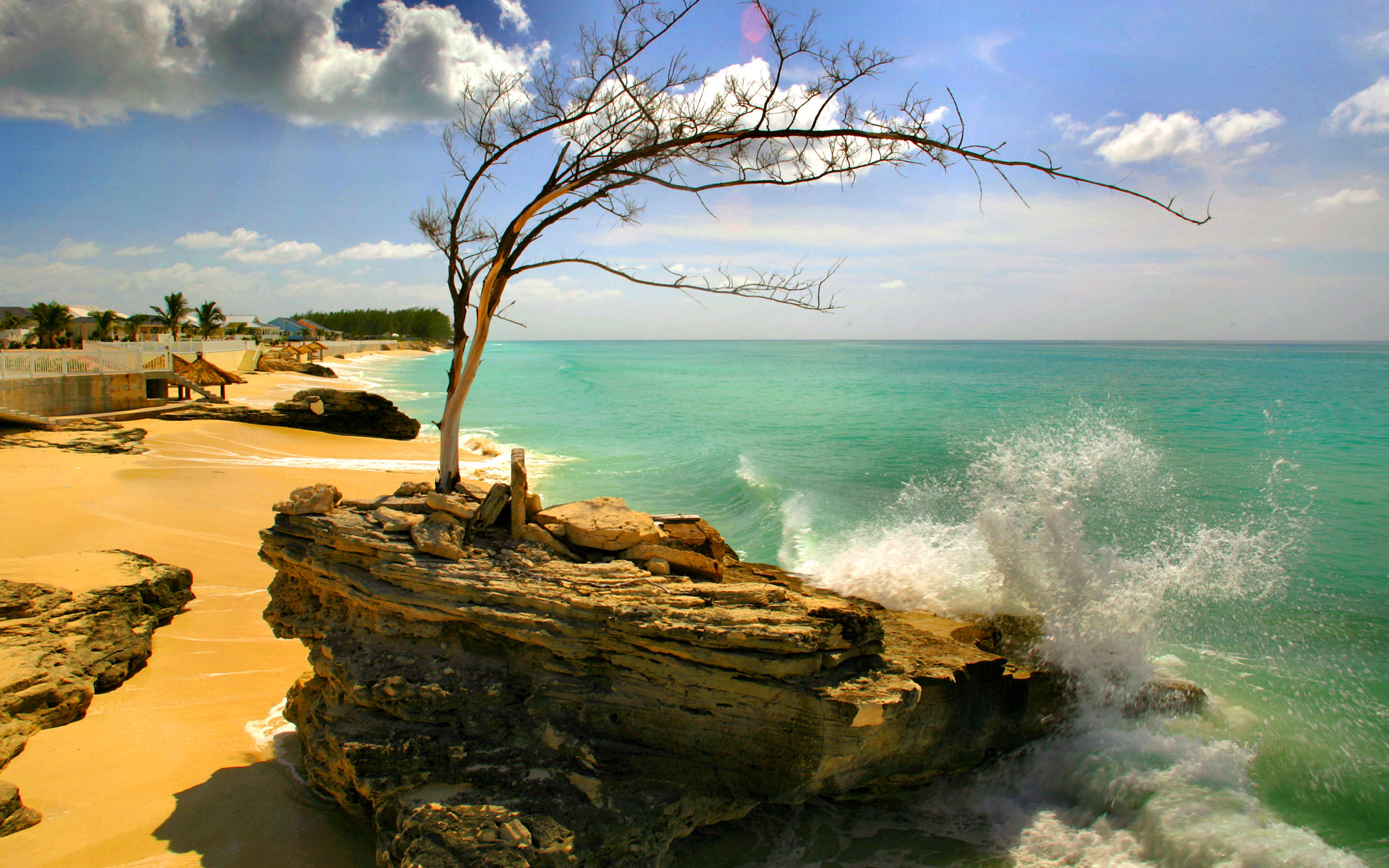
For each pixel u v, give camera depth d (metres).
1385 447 25.44
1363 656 9.15
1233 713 7.82
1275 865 5.64
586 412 42.94
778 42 6.40
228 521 15.25
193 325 82.81
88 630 8.81
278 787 6.71
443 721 6.15
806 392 57.16
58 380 27.02
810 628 5.93
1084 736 7.31
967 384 63.69
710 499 19.48
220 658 9.44
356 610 7.02
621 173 7.21
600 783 5.80
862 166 6.59
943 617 8.64
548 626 6.26
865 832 6.37
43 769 6.77
